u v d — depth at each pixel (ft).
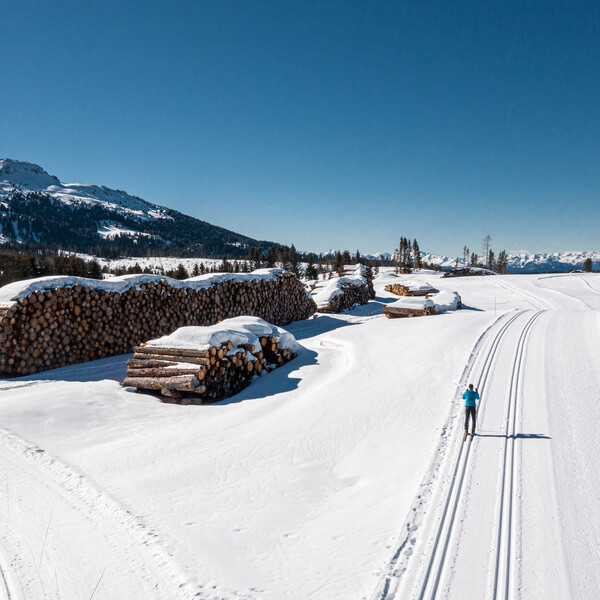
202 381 38.88
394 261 440.45
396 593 14.85
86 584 14.94
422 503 21.04
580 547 17.58
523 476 23.50
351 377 44.11
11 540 17.48
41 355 47.11
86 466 24.86
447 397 36.73
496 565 16.51
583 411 31.99
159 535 18.06
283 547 17.60
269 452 27.71
